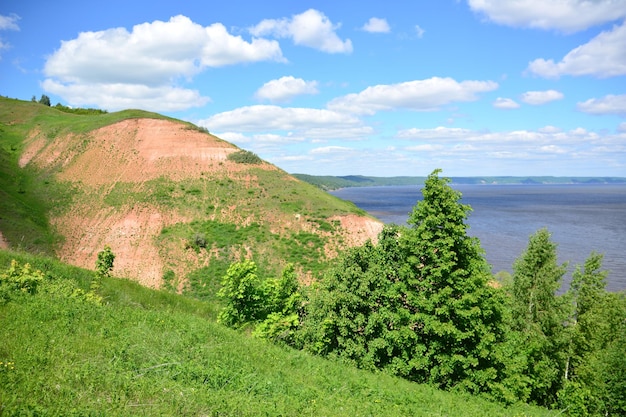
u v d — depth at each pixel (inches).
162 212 2170.3
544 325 916.6
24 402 245.3
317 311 681.0
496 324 706.2
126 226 2064.5
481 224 4950.8
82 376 298.5
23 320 396.8
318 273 1756.9
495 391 664.4
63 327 406.3
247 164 2753.4
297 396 386.6
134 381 315.6
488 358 686.5
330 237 2011.6
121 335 424.8
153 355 387.5
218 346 479.8
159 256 1871.3
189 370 368.5
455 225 679.7
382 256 745.0
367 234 2058.3
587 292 1008.9
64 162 2662.4
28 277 524.4
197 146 2854.3
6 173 2442.2
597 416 776.3
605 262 2728.8
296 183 2628.0
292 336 685.3
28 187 2384.4
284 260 1843.0
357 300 670.5
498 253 3134.8
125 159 2662.4
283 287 743.1
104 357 355.3
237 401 324.5
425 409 473.1
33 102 3895.2
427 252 676.7
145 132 2947.8
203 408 298.0
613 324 958.4
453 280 675.4
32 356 313.3
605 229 4431.6
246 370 422.9
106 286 712.4
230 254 1883.6
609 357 812.0
